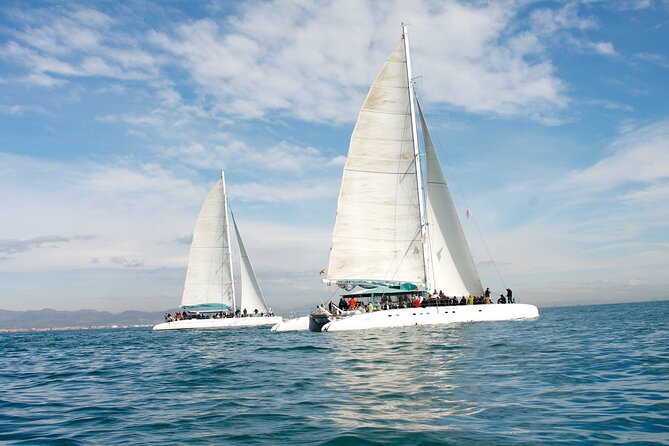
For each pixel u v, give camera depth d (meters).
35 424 11.62
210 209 62.31
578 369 15.45
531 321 33.44
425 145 35.41
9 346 46.94
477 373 15.09
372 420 10.27
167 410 12.30
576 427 9.43
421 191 34.25
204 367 20.20
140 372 20.22
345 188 33.88
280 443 9.01
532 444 8.53
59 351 35.84
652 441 8.56
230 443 9.15
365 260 34.03
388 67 33.78
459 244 35.03
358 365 17.78
